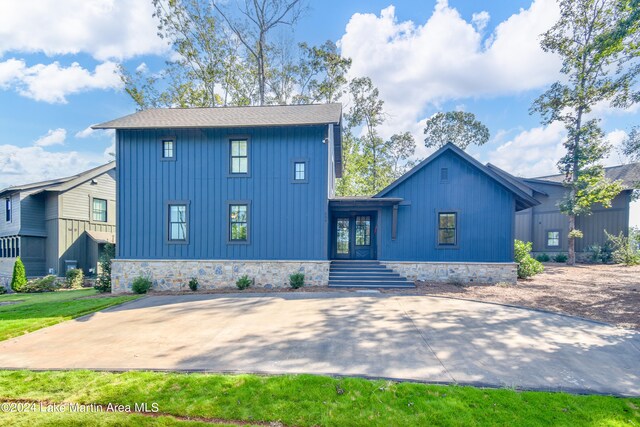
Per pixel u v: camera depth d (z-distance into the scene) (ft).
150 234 41.91
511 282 41.78
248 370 15.44
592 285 38.88
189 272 41.37
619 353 17.84
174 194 41.93
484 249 42.75
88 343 19.72
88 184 64.75
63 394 13.32
